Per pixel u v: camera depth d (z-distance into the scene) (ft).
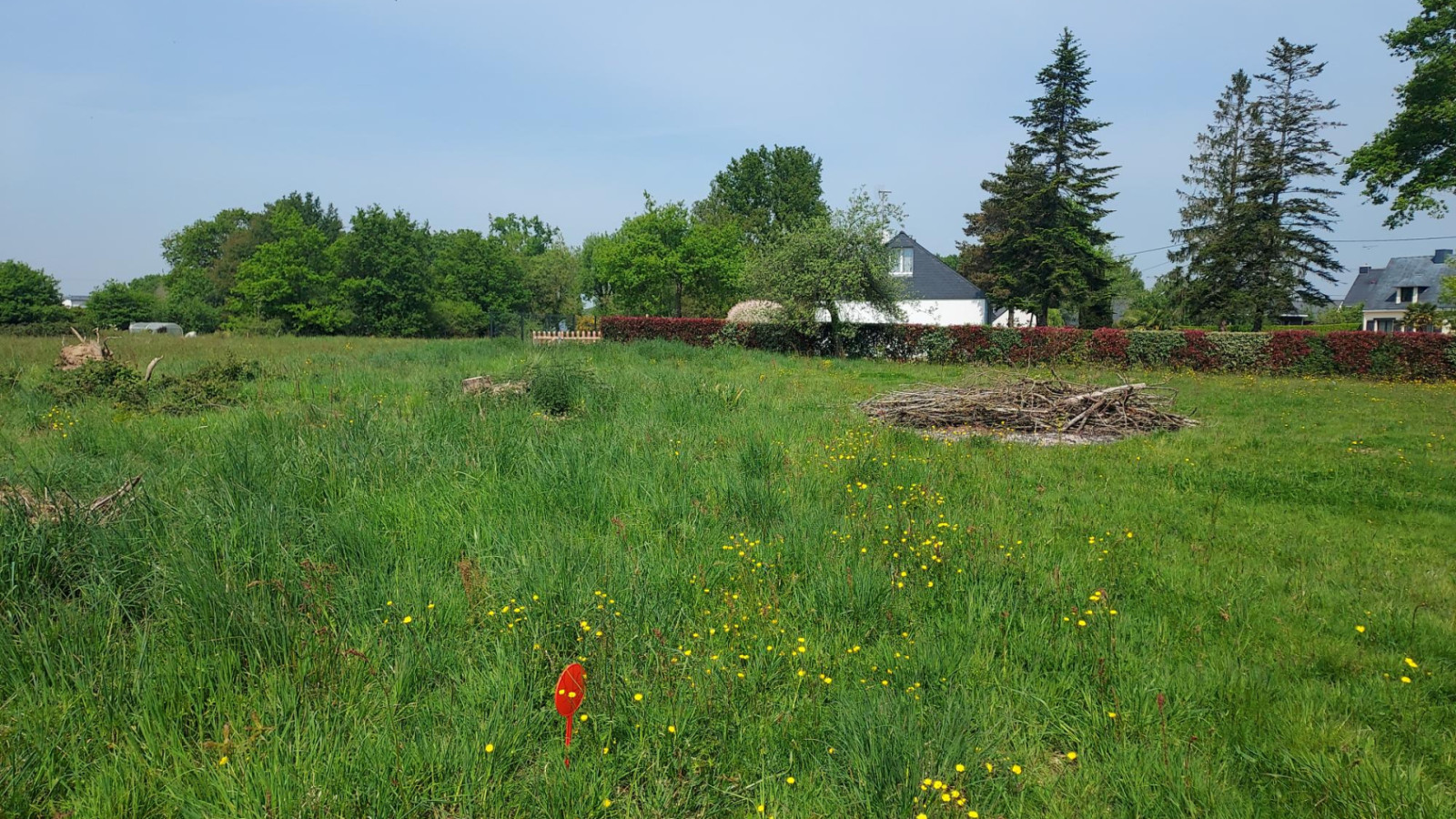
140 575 13.26
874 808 8.91
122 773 8.98
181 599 12.05
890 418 35.96
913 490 22.61
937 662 12.03
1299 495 24.16
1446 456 31.09
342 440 22.09
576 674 9.64
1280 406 47.21
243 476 18.30
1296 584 16.58
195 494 16.78
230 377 40.19
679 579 15.01
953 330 78.69
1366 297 203.21
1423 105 69.10
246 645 11.25
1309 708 11.39
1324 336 68.03
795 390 45.29
